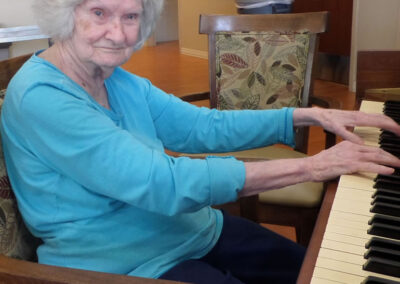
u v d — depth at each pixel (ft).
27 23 8.27
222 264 4.08
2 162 3.39
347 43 15.83
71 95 3.19
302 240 5.57
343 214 2.82
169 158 3.23
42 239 3.52
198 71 19.83
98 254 3.41
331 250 2.49
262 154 6.35
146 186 3.08
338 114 4.10
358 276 2.29
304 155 6.38
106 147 3.08
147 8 3.62
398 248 2.45
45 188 3.27
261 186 3.29
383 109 4.46
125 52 3.43
